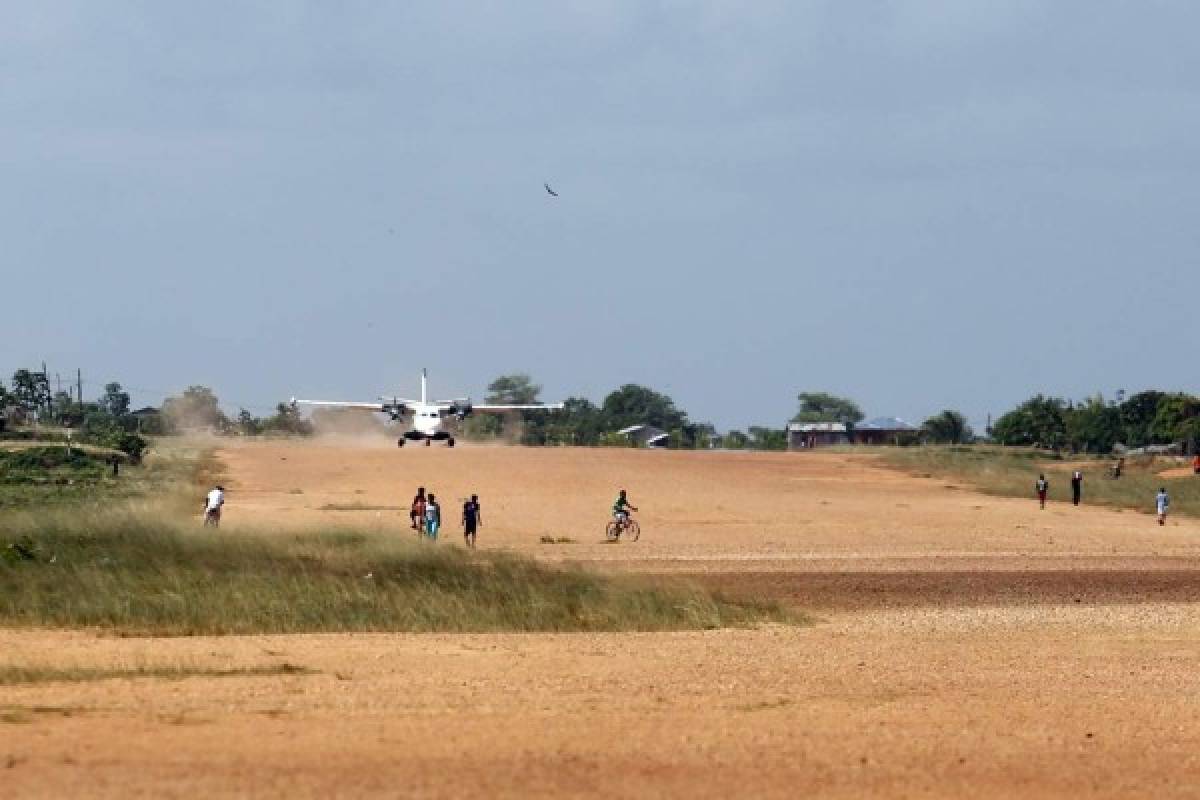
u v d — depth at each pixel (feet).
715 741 236.02
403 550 467.11
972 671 326.03
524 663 322.34
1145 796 209.97
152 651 329.72
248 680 288.71
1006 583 553.23
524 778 207.51
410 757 217.77
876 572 586.04
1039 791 211.41
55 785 195.62
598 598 422.00
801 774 215.72
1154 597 515.91
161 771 204.54
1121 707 279.69
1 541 438.81
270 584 408.46
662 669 317.01
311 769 208.44
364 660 321.73
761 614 432.66
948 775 218.38
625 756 223.30
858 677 311.88
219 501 618.44
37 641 344.69
